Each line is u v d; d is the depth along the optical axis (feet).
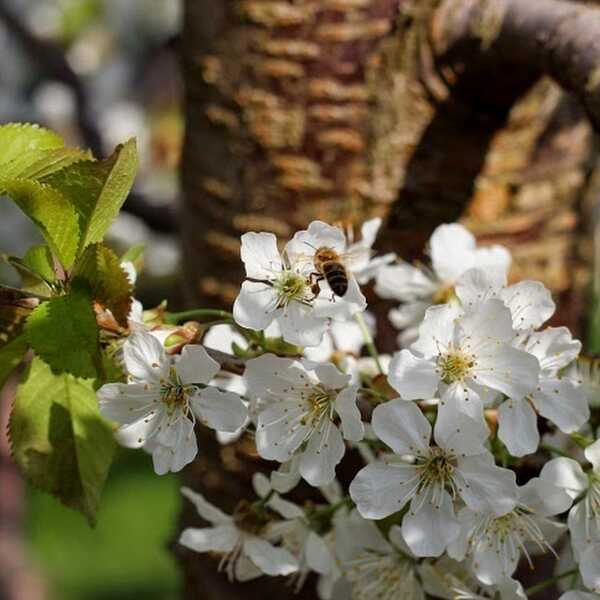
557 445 1.77
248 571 1.83
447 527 1.65
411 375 1.63
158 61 5.21
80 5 4.76
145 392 1.66
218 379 1.76
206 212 2.09
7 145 1.70
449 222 2.04
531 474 1.77
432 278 1.91
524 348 1.68
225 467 2.07
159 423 1.66
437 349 1.65
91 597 5.05
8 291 1.67
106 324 1.67
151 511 5.46
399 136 2.02
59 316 1.64
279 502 1.80
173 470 1.65
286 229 2.05
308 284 1.67
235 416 1.65
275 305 1.67
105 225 1.68
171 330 1.68
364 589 1.77
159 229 3.16
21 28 3.70
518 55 1.93
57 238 1.67
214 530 1.81
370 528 1.76
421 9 1.99
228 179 2.07
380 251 2.03
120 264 1.67
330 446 1.66
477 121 2.02
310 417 1.66
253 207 2.06
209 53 2.07
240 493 2.07
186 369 1.65
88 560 5.24
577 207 2.11
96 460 1.74
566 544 1.80
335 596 1.81
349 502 1.81
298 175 2.04
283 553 1.80
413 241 2.03
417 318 1.90
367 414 1.70
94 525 1.74
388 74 2.01
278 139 2.04
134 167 1.65
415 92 2.01
